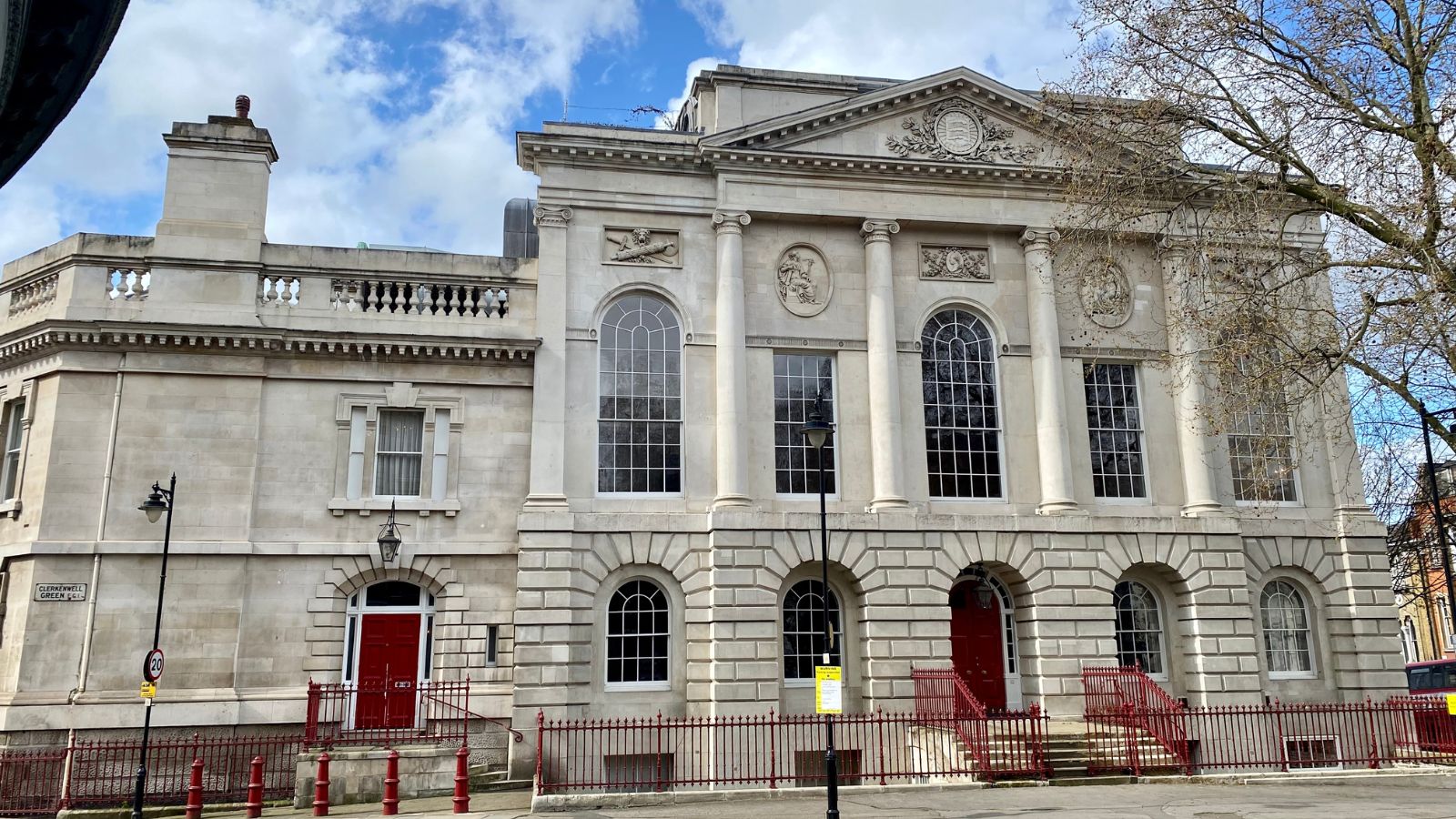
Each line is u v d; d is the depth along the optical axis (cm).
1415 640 6097
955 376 3008
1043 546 2839
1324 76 1998
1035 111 2967
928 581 2761
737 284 2891
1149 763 2378
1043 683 2752
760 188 2962
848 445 2884
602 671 2653
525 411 2847
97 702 2475
